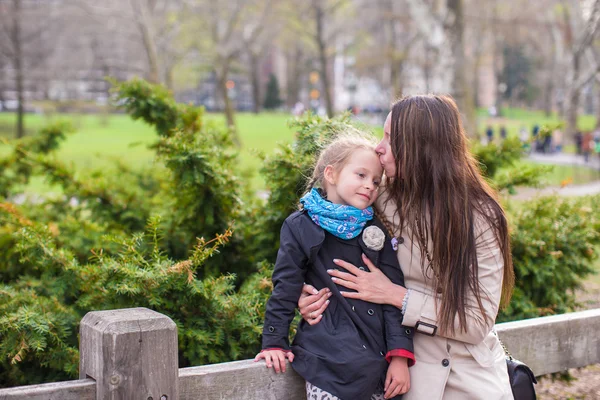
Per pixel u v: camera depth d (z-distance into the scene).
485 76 77.56
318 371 2.41
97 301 3.45
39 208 5.92
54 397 2.16
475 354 2.57
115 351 2.17
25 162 5.83
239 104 102.50
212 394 2.44
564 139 37.94
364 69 55.38
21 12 37.91
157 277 3.16
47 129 7.34
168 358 2.25
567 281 4.68
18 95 37.91
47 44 44.31
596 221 4.85
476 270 2.50
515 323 3.31
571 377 4.58
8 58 41.09
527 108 84.25
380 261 2.61
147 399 2.22
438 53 17.83
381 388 2.53
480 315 2.49
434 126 2.57
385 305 2.53
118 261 3.42
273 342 2.49
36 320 3.23
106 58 45.56
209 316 3.40
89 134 41.53
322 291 2.52
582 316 3.47
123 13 32.62
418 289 2.62
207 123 4.87
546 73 61.34
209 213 4.17
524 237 4.50
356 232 2.56
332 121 3.83
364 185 2.57
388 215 2.67
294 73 78.12
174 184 4.27
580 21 34.25
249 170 5.85
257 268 4.11
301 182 3.90
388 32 47.00
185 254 4.40
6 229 4.60
